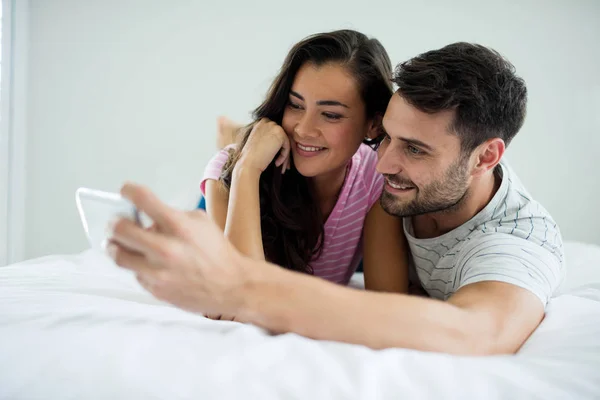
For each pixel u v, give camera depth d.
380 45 1.09
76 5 2.34
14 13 2.27
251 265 0.57
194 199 2.35
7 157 2.29
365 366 0.52
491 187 0.98
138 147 2.38
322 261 1.24
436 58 0.87
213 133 2.37
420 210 0.93
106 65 2.36
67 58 2.36
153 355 0.52
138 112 2.37
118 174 2.38
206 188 1.15
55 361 0.50
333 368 0.52
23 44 2.31
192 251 0.50
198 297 0.54
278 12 2.33
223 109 2.36
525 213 0.95
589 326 0.69
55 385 0.47
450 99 0.83
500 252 0.81
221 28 2.34
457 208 0.95
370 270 1.17
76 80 2.36
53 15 2.34
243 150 1.04
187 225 0.50
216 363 0.52
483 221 0.96
